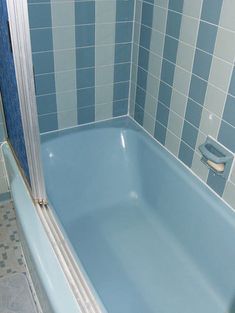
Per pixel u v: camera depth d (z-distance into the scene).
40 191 1.31
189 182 1.59
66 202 1.83
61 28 1.54
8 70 1.18
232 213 1.42
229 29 1.19
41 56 1.57
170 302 1.50
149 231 1.81
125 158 1.94
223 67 1.26
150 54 1.66
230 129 1.32
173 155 1.73
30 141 1.13
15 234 1.79
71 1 1.49
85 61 1.69
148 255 1.69
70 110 1.81
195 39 1.35
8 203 1.96
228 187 1.42
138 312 1.45
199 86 1.41
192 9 1.32
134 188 1.98
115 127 1.92
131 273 1.61
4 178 1.87
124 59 1.79
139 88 1.83
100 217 1.88
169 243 1.74
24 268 1.63
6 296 1.52
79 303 1.00
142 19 1.63
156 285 1.56
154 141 1.83
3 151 1.68
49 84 1.66
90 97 1.82
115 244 1.74
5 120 1.64
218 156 1.42
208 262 1.56
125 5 1.62
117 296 1.51
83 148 1.85
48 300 1.04
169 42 1.50
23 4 0.83
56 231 1.24
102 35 1.65
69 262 1.13
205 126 1.45
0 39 1.19
